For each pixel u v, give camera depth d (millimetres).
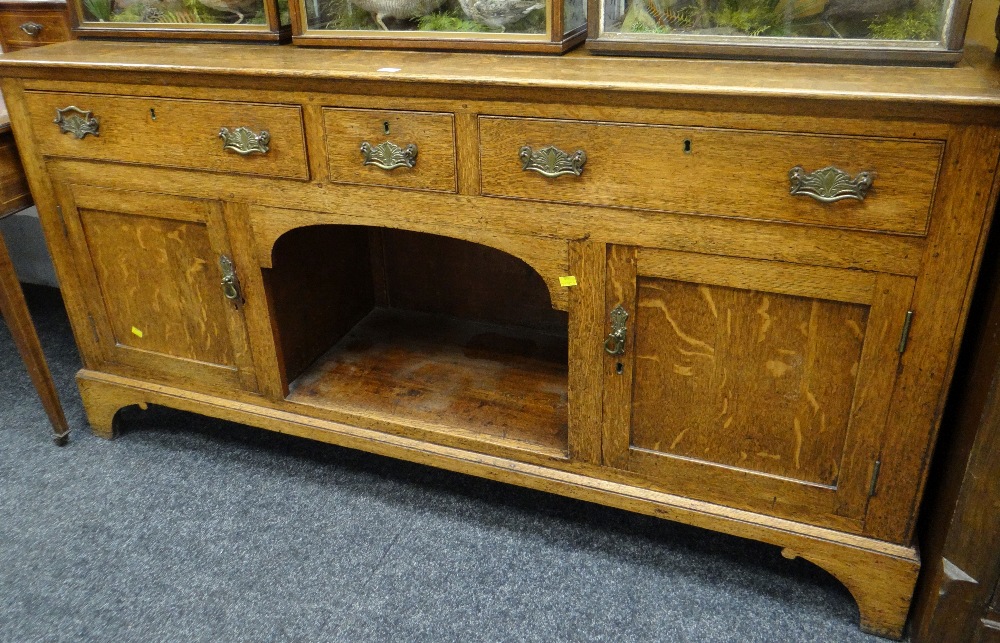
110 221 1713
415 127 1356
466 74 1299
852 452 1323
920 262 1160
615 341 1391
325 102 1396
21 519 1716
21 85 1618
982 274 1284
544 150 1287
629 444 1489
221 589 1533
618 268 1342
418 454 1663
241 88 1443
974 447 1172
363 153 1405
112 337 1870
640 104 1205
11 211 1766
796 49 1288
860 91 1096
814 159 1153
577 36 1503
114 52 1625
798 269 1233
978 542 1218
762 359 1326
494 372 1866
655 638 1417
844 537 1387
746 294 1291
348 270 2039
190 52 1602
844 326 1252
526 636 1425
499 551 1615
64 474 1856
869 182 1132
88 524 1700
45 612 1490
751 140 1173
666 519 1639
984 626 1262
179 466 1881
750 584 1530
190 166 1560
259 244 1590
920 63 1243
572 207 1321
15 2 2057
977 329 1269
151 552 1624
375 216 1470
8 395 2172
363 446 1709
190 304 1741
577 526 1679
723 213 1233
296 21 1597
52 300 2713
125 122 1566
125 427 2027
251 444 1956
